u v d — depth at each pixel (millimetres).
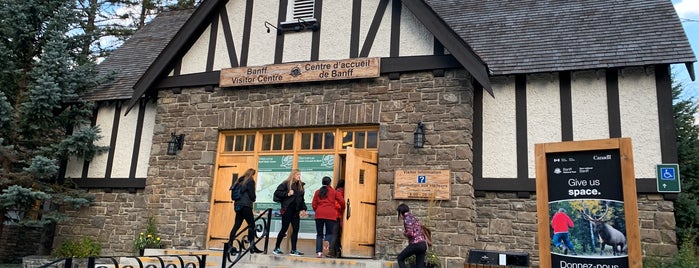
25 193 10250
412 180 8547
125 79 12195
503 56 9234
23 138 11727
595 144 5367
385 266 7633
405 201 8570
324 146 9461
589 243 5250
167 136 10453
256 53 10148
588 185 5367
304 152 9539
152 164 10391
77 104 11844
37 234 13742
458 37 8438
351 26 9586
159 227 9938
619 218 5164
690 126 12133
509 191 8617
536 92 8859
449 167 8430
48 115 11102
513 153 8719
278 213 9477
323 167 9352
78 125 11766
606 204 5250
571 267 5297
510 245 8422
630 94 8367
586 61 8539
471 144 8719
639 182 8000
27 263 10016
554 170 5582
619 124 8305
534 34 9602
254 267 7684
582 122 8492
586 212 5328
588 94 8578
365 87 9242
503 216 8562
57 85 11016
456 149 8477
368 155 8930
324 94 9477
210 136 10102
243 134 10086
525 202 8516
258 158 9852
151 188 10242
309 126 9500
